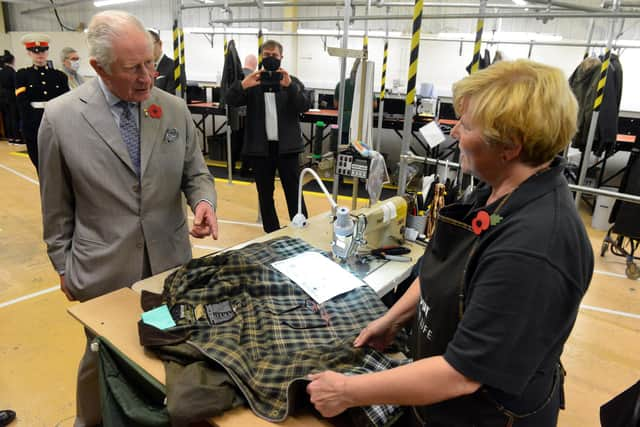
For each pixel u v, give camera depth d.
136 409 0.99
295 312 1.28
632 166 3.16
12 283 2.85
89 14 9.70
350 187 5.39
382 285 1.53
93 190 1.42
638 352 2.41
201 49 9.13
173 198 1.60
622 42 5.52
